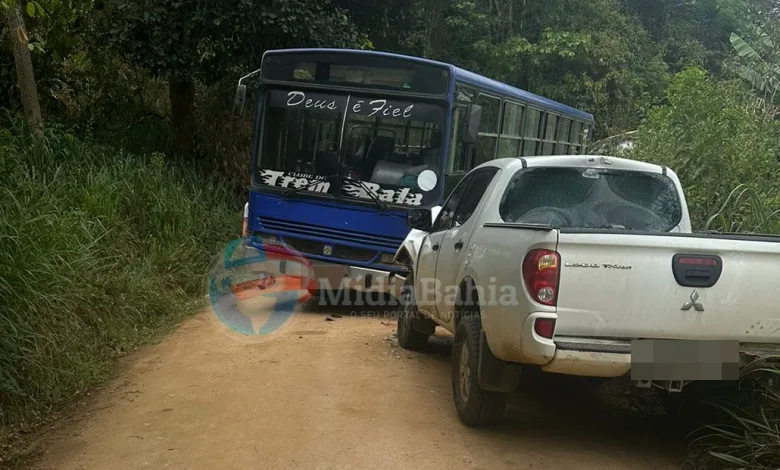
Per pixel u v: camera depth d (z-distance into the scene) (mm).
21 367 5977
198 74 14227
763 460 4637
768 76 15805
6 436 5453
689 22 38000
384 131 9578
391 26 17609
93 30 14398
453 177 9852
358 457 4945
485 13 28641
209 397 6141
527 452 5172
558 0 28875
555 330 4691
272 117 9953
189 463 4824
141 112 15531
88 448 5121
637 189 6062
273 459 4887
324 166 9719
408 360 7605
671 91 11469
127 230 9898
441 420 5770
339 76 9758
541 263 4688
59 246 7535
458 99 9734
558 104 15891
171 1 13500
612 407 6426
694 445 5203
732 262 4723
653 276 4680
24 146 10242
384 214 9523
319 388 6438
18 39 10703
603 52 28000
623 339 4738
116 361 7352
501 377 5242
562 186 5957
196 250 11156
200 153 15312
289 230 9844
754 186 9695
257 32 13828
